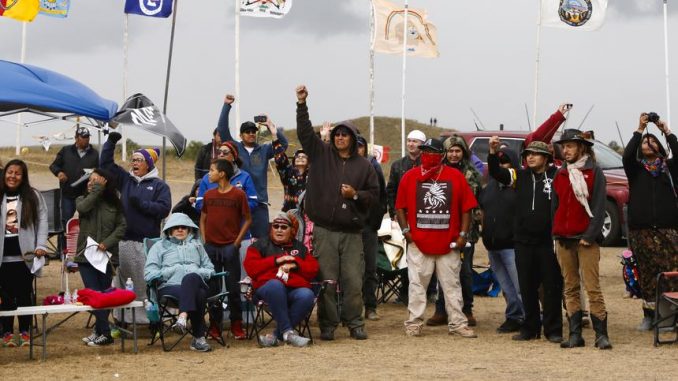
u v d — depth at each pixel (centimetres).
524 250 982
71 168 1465
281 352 928
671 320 1002
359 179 1009
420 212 1023
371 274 1155
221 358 899
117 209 984
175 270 962
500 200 1051
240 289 1018
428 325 1102
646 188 1015
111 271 987
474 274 1365
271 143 1150
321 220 1005
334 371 827
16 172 934
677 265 1005
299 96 1000
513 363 862
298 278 981
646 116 998
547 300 980
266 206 1120
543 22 1997
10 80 1120
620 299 1289
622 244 1769
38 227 946
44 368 854
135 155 1046
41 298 1284
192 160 4247
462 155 1109
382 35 2038
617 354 904
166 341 1005
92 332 1054
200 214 1071
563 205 934
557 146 1066
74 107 1142
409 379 789
